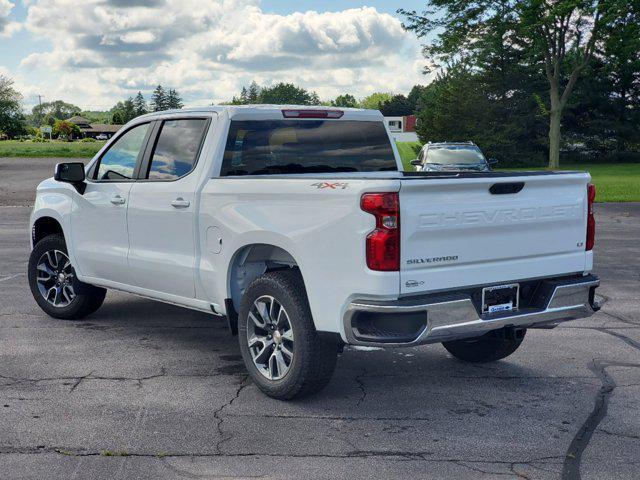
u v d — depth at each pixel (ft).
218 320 25.05
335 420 15.70
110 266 21.98
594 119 193.57
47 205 24.26
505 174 16.44
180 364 19.89
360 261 14.82
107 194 21.86
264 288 16.80
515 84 187.42
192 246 19.11
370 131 21.18
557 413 16.16
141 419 15.70
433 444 14.38
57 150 255.09
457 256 15.31
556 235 16.94
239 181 17.67
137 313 26.05
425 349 21.58
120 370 19.29
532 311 16.38
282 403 16.81
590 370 19.36
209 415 15.98
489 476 12.89
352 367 19.76
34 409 16.26
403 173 20.59
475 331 15.38
